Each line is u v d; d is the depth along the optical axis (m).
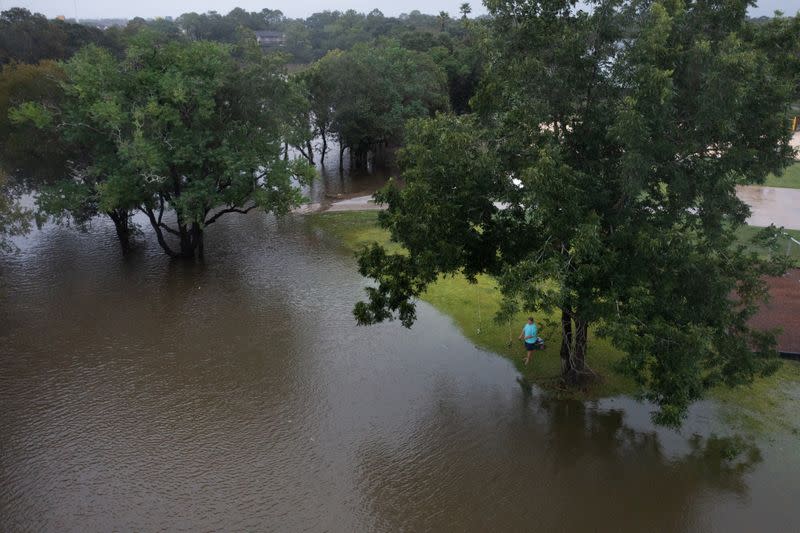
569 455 15.32
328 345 20.98
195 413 16.97
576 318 16.33
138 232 33.38
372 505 13.58
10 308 23.69
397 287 16.73
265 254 30.45
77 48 70.25
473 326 22.36
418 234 15.84
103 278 26.97
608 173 14.79
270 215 37.53
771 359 15.14
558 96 14.38
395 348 20.81
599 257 13.70
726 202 14.30
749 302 15.44
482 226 16.28
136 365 19.53
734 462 14.84
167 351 20.48
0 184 24.28
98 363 19.64
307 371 19.28
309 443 15.72
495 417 16.94
